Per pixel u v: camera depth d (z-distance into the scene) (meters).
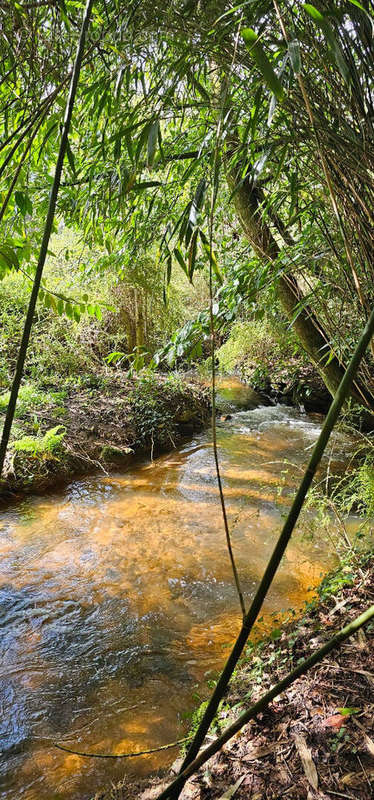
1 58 1.13
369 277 1.60
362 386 2.56
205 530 3.75
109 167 2.05
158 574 3.19
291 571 3.13
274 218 2.25
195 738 0.71
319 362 2.66
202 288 7.33
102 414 5.64
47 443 4.57
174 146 2.13
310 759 1.49
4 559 3.35
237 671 2.11
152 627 2.72
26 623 2.76
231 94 1.07
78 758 1.91
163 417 5.94
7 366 5.78
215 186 0.79
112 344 6.93
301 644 2.04
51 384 6.06
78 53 0.68
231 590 3.01
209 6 0.93
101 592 3.04
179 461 5.26
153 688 2.28
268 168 1.83
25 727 2.09
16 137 1.35
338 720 1.59
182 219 1.03
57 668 2.44
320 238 1.97
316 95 1.19
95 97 1.34
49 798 1.74
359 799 1.32
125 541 3.60
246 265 2.41
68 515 4.00
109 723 2.09
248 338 6.78
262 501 4.20
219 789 1.47
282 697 1.76
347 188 1.40
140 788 1.69
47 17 1.14
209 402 6.95
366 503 2.74
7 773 1.86
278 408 7.31
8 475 4.28
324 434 0.61
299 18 1.06
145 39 1.11
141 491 4.48
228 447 5.68
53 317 6.08
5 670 2.42
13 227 1.47
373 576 2.38
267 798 1.39
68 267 5.95
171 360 2.66
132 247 2.91
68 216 2.64
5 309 5.98
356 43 1.11
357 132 1.22
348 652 1.89
